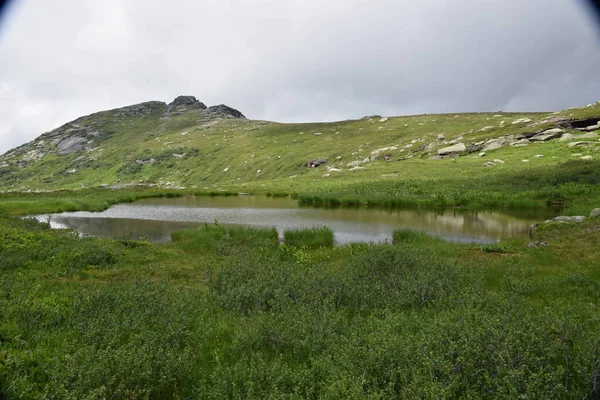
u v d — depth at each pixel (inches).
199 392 163.8
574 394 155.6
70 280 400.8
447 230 883.4
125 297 288.0
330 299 288.7
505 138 2374.5
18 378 158.2
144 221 1111.6
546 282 350.6
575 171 1357.0
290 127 5925.2
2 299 260.7
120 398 157.0
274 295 309.1
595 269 379.6
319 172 2763.3
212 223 1055.6
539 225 726.5
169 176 4333.2
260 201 1616.6
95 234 901.2
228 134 5994.1
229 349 212.8
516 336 184.1
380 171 2154.3
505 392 146.0
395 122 4815.5
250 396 146.6
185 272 468.1
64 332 222.5
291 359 200.4
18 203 1370.6
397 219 1059.3
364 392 146.9
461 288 319.3
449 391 142.9
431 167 2091.5
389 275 367.2
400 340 180.9
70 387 151.9
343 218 1104.2
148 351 186.7
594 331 208.4
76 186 4672.7
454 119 4475.9
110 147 6476.4
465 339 179.0
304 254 573.6
